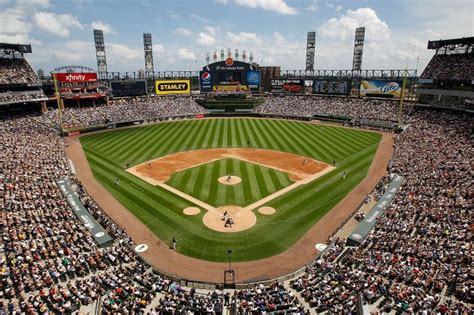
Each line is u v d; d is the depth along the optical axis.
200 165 57.38
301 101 114.50
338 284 24.59
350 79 110.56
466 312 20.59
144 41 125.25
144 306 22.77
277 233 35.97
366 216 36.62
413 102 98.62
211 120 103.19
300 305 22.67
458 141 61.88
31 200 38.91
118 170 55.38
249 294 24.23
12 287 24.00
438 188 41.25
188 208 41.41
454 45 89.50
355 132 84.81
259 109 111.88
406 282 24.72
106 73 119.94
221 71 116.00
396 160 56.06
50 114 90.44
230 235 35.62
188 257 32.06
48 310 21.73
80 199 42.09
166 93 120.12
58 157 57.00
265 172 53.69
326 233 35.91
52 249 29.28
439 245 28.91
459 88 81.50
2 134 67.81
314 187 47.69
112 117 95.88
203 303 23.19
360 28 114.62
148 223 38.03
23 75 90.38
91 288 24.08
